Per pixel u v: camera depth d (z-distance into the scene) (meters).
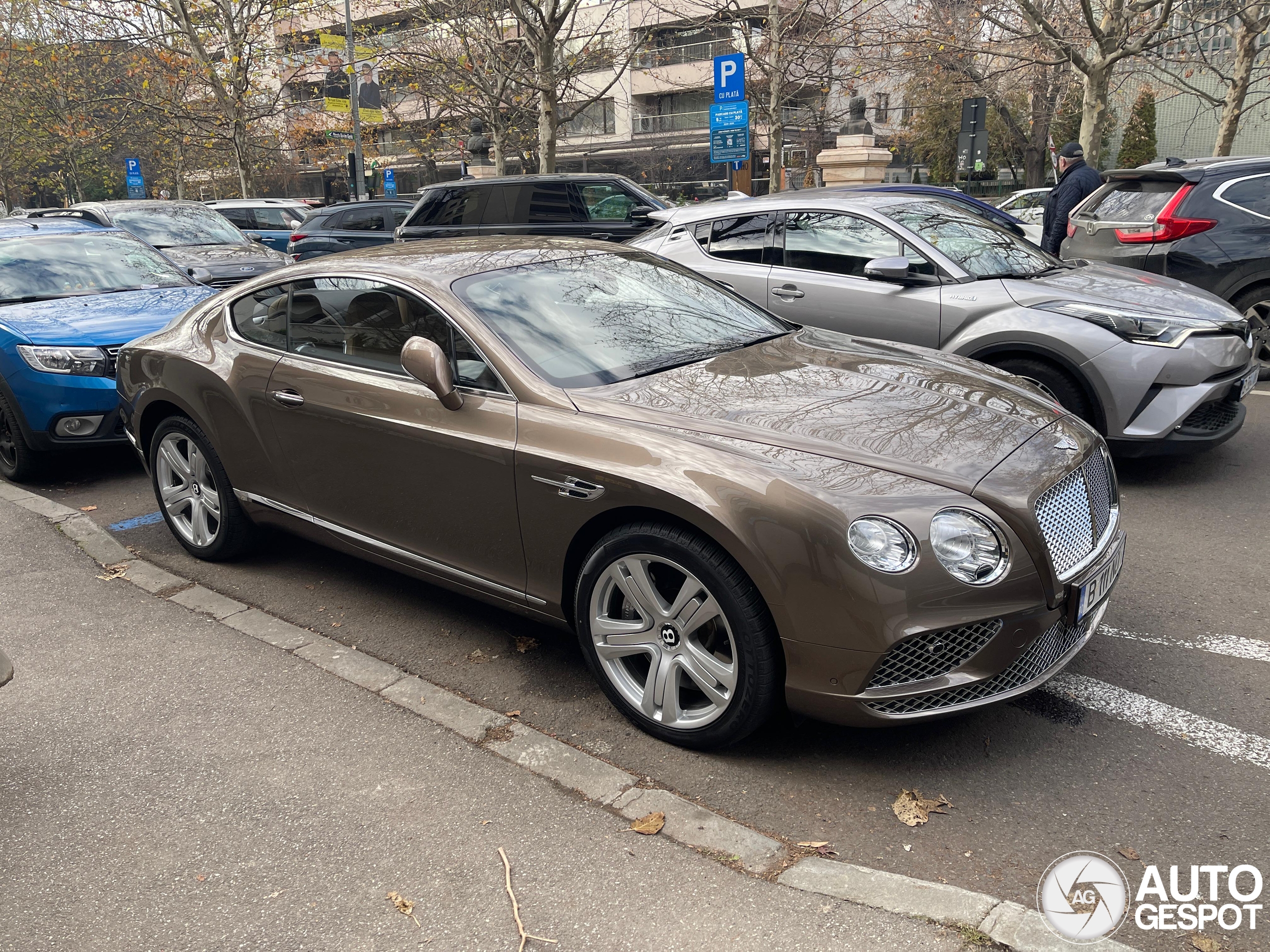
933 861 2.59
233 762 3.15
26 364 6.14
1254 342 7.89
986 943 2.26
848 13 22.80
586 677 3.68
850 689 2.76
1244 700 3.35
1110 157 36.34
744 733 2.98
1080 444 3.20
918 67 22.77
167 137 30.02
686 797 2.91
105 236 8.00
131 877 2.63
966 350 5.71
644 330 3.83
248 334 4.43
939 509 2.75
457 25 19.62
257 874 2.62
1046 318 5.50
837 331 6.22
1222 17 17.27
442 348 3.63
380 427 3.73
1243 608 4.05
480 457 3.40
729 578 2.85
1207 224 7.77
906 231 6.09
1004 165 38.88
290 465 4.20
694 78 36.44
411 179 43.12
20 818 2.91
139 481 6.57
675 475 2.93
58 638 4.10
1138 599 4.19
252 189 24.69
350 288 3.99
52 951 2.38
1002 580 2.75
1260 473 5.84
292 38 28.20
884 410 3.22
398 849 2.69
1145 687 3.46
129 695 3.60
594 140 40.34
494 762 3.09
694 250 6.93
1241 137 34.28
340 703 3.49
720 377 3.50
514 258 4.08
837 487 2.78
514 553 3.44
